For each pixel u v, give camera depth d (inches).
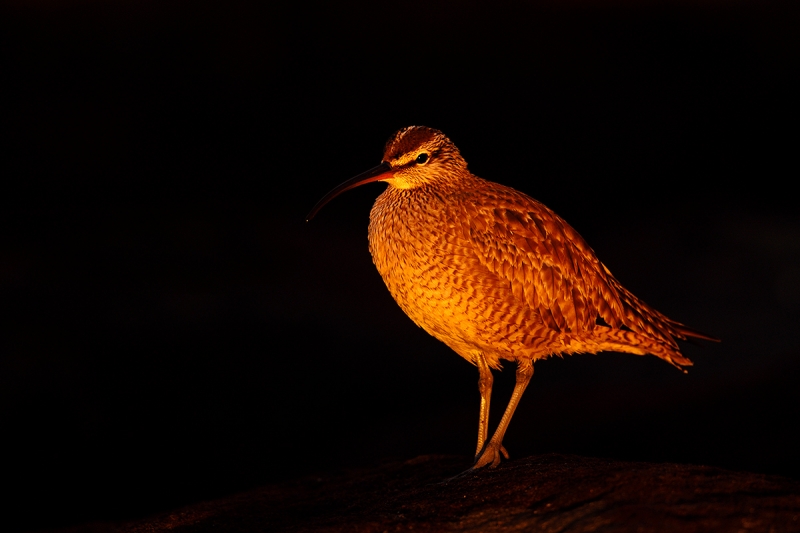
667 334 319.6
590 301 310.2
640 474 225.6
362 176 308.7
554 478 236.1
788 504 200.2
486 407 308.5
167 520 293.7
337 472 331.0
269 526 270.4
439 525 225.5
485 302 293.4
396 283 305.1
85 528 354.0
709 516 195.0
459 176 311.0
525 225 300.4
